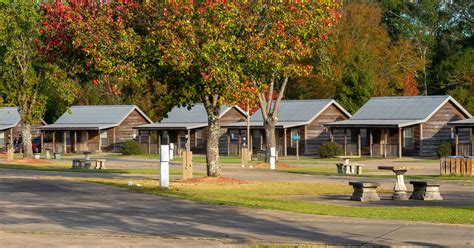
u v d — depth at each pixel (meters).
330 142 81.69
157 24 34.09
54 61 38.28
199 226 20.84
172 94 38.38
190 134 96.12
